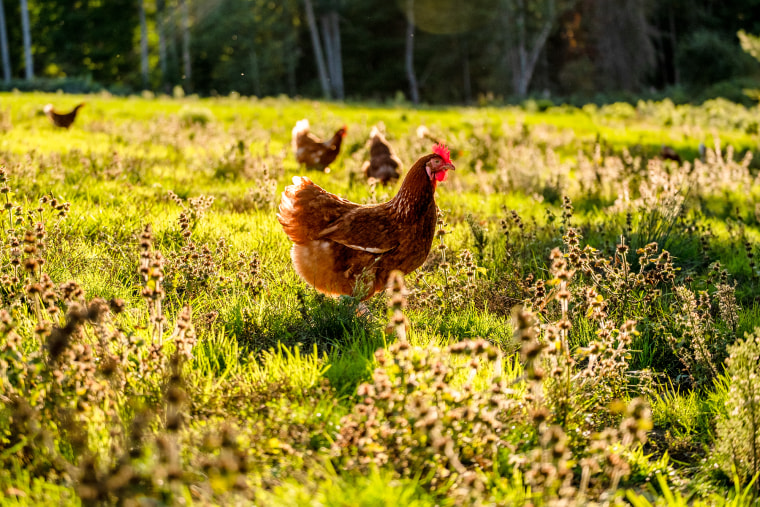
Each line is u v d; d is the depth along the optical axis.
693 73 63.00
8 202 6.19
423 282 6.87
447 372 3.97
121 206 8.89
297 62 76.19
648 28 70.06
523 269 7.98
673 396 5.63
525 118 33.16
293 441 3.88
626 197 10.28
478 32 71.69
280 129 22.48
